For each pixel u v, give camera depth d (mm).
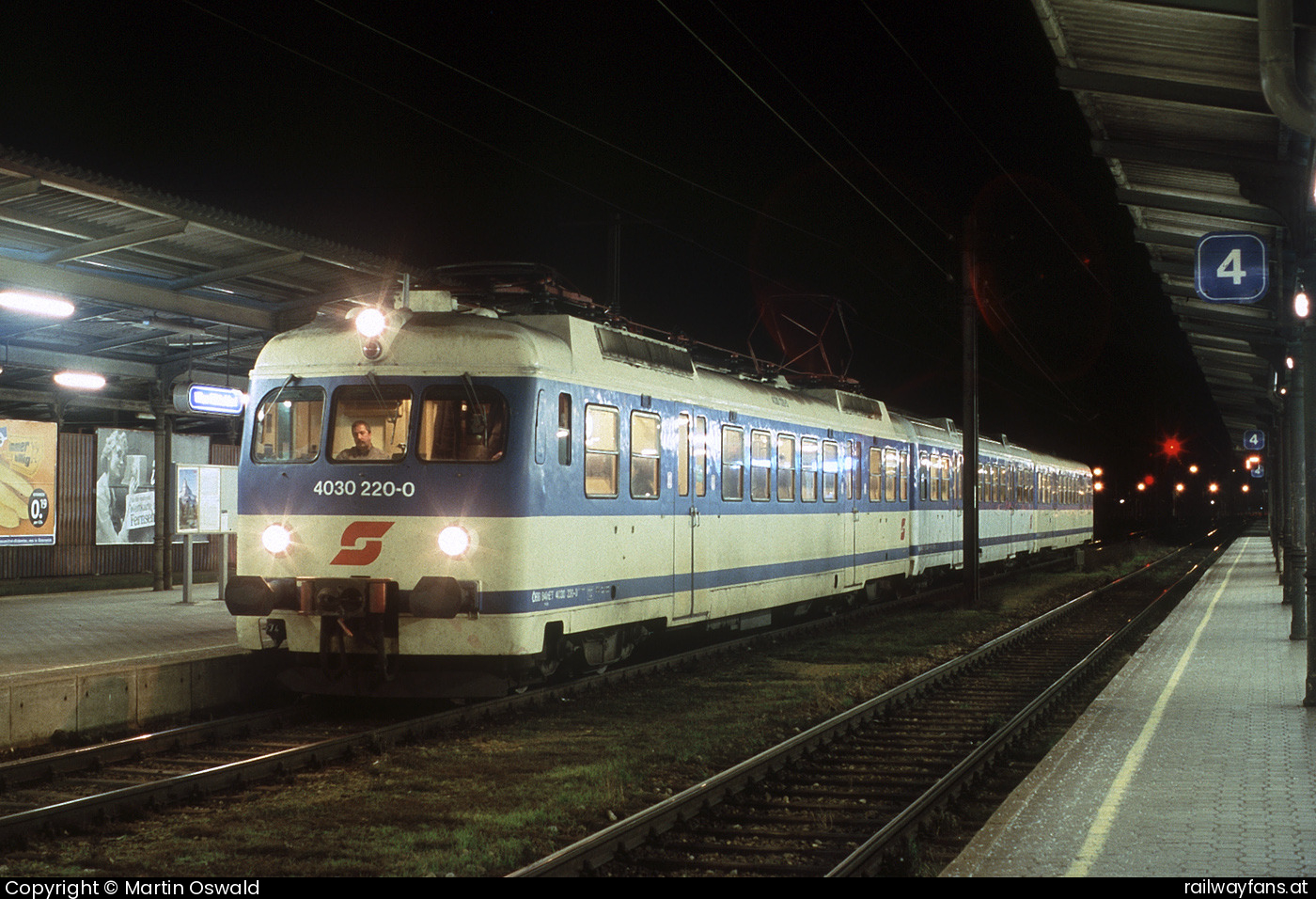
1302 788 7562
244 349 17812
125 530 23578
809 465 17438
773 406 16188
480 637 10125
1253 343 19344
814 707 11344
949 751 9734
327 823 7191
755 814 7594
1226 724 9812
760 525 15633
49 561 22125
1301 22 7699
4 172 10102
